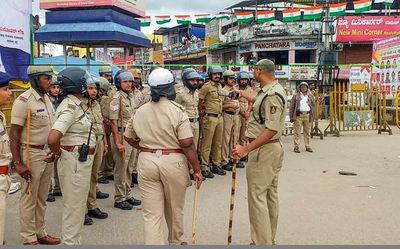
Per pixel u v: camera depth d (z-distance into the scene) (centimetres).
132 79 687
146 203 423
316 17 2252
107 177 851
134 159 689
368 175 898
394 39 1991
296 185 809
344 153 1170
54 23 1239
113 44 1384
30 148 484
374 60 2228
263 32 3216
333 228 575
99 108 616
